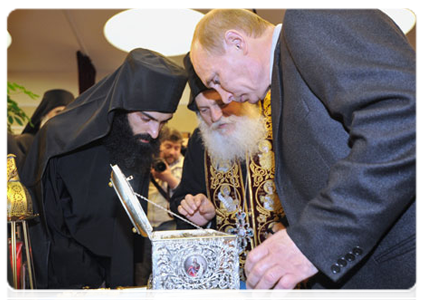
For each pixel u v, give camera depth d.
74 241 1.65
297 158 0.93
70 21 4.08
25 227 1.17
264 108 1.83
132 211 1.01
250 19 1.08
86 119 1.70
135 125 1.75
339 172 0.77
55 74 5.74
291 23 0.89
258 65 1.08
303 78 0.89
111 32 4.18
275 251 0.80
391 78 0.75
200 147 1.95
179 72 1.72
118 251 1.62
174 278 0.98
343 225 0.75
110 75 1.79
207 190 1.87
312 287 0.98
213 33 1.08
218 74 1.12
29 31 4.34
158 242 0.99
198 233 1.07
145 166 1.80
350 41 0.81
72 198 1.65
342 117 0.82
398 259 0.83
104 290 1.26
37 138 1.71
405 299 0.82
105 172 1.73
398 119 0.73
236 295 0.98
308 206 0.82
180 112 5.69
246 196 1.80
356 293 0.90
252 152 1.80
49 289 1.56
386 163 0.72
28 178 1.63
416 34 4.00
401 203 0.74
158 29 4.12
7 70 5.62
